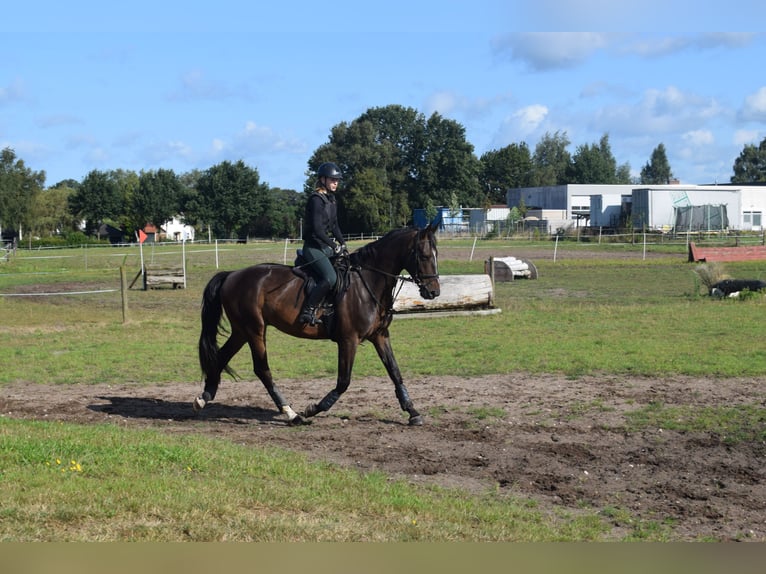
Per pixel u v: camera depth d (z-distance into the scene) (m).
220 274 10.96
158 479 6.92
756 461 8.73
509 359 14.77
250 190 106.31
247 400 11.96
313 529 5.95
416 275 10.02
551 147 165.88
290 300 10.24
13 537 5.36
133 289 32.75
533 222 84.44
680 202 66.62
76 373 14.07
